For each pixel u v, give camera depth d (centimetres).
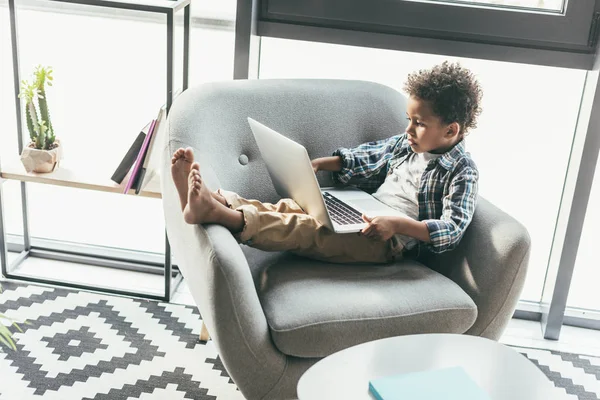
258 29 214
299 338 150
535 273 235
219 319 146
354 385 124
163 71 222
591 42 206
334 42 213
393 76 224
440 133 178
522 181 230
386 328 155
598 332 229
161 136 202
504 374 130
